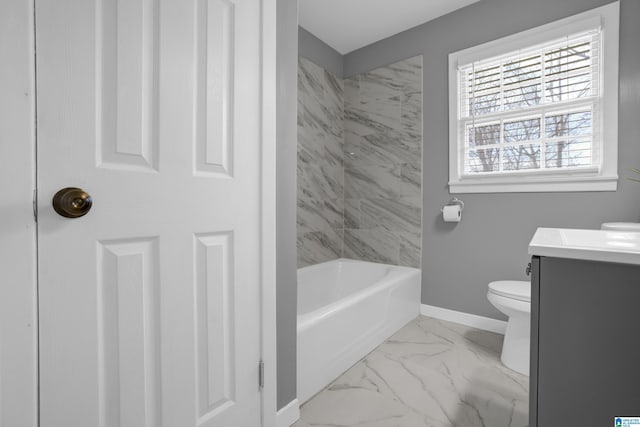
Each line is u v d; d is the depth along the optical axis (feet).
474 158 7.66
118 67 2.59
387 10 7.82
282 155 4.25
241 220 3.60
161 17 2.85
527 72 6.87
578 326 2.56
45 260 2.26
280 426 4.17
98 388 2.55
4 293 2.10
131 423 2.73
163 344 2.92
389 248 9.09
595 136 6.15
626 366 2.39
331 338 5.34
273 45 3.96
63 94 2.32
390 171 9.03
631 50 5.77
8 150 2.10
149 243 2.84
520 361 5.60
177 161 2.99
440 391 5.08
